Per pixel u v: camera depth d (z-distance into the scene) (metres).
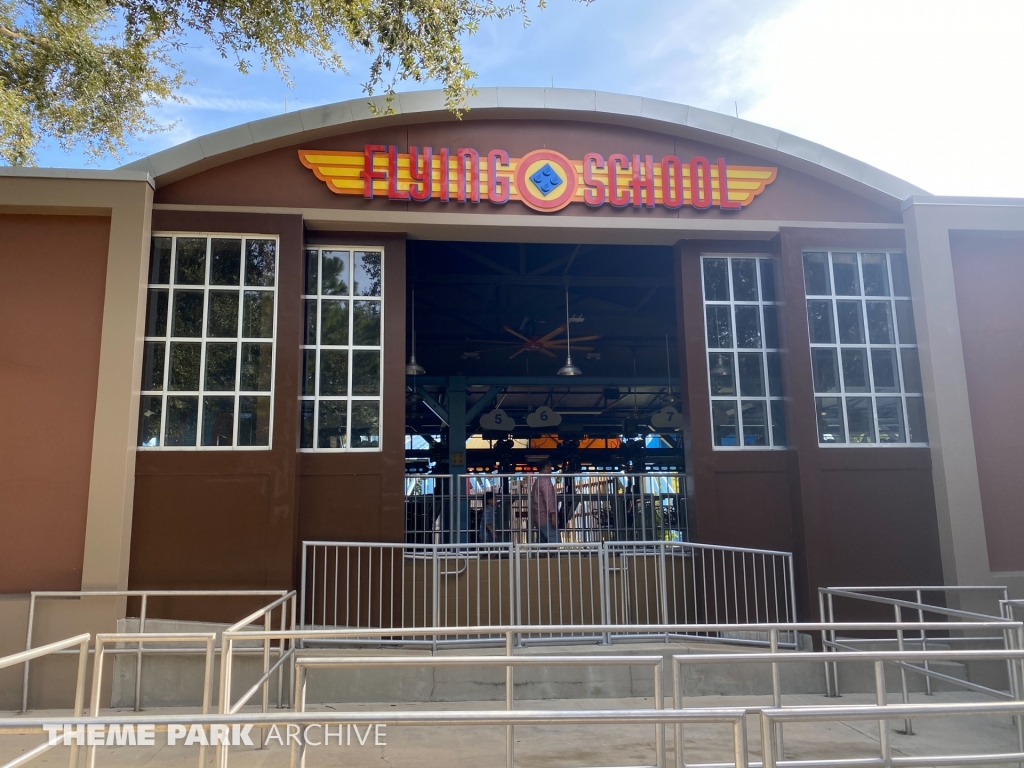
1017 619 7.89
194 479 7.54
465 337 15.60
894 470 8.41
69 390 7.37
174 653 6.98
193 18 8.01
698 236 8.78
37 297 7.48
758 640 7.77
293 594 6.81
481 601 8.36
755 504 8.42
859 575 8.14
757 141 8.71
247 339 7.89
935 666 7.77
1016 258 8.88
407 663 4.11
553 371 17.02
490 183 8.35
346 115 8.12
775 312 8.88
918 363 8.70
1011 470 8.37
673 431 21.14
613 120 8.62
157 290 7.86
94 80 9.61
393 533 7.82
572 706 6.77
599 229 8.49
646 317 15.97
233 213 7.98
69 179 7.58
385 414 8.03
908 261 8.85
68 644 4.33
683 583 7.88
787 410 8.55
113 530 7.11
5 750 5.70
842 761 3.50
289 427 7.70
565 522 8.95
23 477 7.19
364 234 8.36
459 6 7.64
